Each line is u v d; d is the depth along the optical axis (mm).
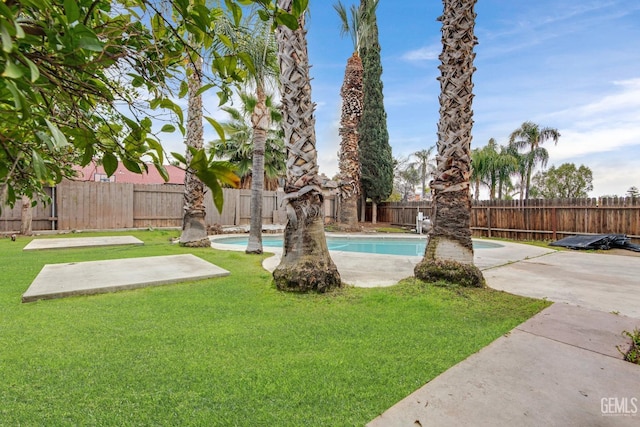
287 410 1649
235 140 16109
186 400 1721
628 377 1976
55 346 2316
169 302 3422
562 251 8328
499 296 3787
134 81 1003
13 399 1699
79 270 4730
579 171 22344
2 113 742
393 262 6402
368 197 18125
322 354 2277
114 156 949
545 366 2113
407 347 2410
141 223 12703
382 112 17484
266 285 4191
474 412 1624
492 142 23688
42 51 696
